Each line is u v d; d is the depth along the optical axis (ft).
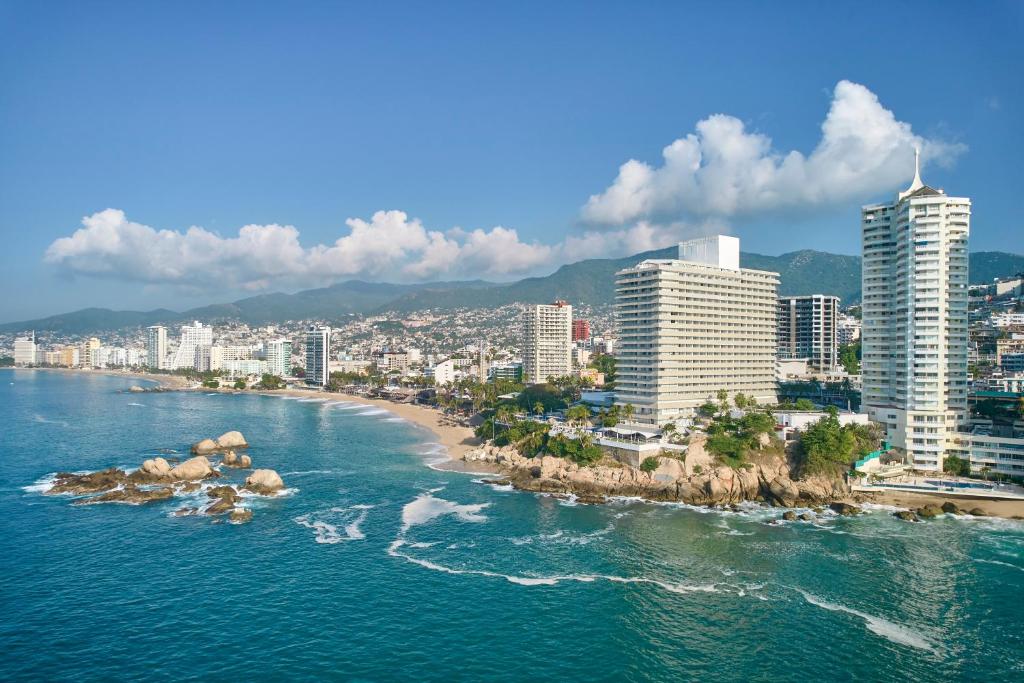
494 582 464.24
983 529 584.81
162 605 423.64
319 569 485.56
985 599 438.81
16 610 414.41
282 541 545.44
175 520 599.98
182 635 385.09
